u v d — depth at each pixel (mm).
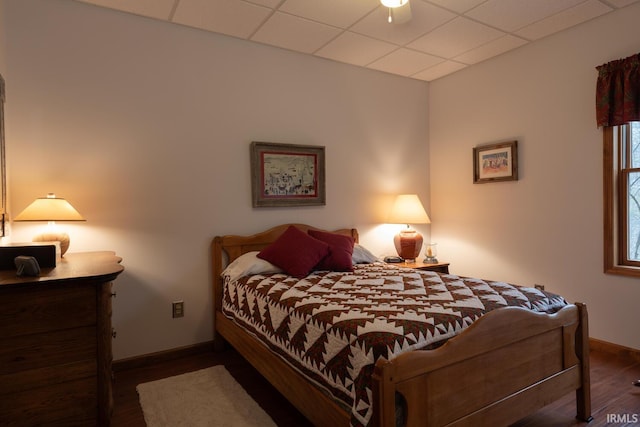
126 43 2820
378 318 1660
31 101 2523
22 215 2227
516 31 3168
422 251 4363
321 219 3699
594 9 2824
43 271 1824
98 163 2732
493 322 1641
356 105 3910
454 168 4160
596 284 3020
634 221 2881
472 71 3934
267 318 2229
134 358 2834
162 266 2951
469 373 1562
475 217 3951
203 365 2850
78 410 1751
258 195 3320
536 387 1823
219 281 3107
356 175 3918
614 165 2910
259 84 3357
